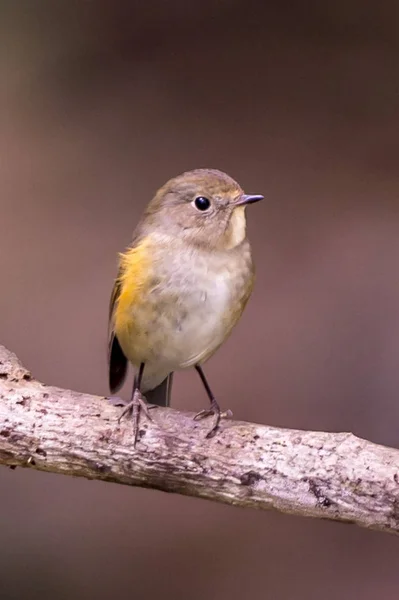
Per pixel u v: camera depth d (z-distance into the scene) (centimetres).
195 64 1514
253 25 1581
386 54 1514
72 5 1592
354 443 570
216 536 992
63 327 1137
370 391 1052
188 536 991
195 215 675
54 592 931
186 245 675
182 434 603
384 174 1321
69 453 614
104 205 1292
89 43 1552
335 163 1341
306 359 1092
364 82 1470
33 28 1573
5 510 1016
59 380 1077
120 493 1043
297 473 570
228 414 620
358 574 945
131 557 967
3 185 1323
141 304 675
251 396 1048
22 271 1204
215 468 588
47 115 1438
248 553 970
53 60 1526
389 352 1088
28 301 1164
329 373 1073
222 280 674
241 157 1352
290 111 1432
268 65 1507
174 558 965
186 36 1566
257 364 1088
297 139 1379
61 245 1229
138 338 687
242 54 1533
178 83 1483
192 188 676
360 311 1132
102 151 1377
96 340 1123
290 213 1262
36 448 617
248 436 592
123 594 920
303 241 1218
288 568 948
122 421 614
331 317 1127
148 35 1571
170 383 776
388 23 1561
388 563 956
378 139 1380
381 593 914
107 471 612
